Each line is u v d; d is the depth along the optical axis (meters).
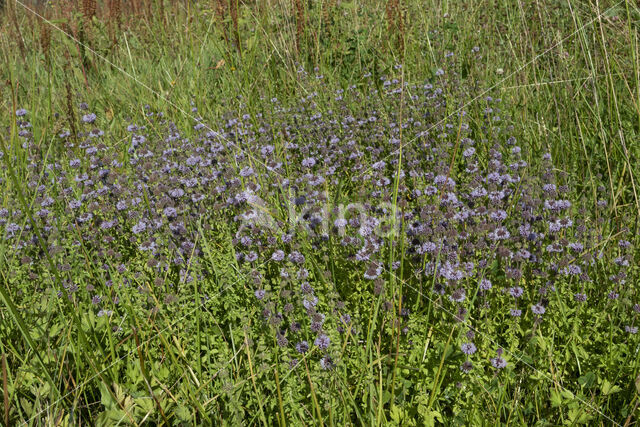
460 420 2.15
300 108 4.74
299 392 2.26
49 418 2.02
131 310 2.42
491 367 2.34
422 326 2.48
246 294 2.62
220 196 3.39
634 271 2.68
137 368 2.33
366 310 2.62
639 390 2.03
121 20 7.14
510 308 2.58
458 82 4.84
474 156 3.98
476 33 5.66
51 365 2.33
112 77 5.94
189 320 2.58
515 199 3.14
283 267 2.72
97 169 3.60
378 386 2.25
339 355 2.18
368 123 4.44
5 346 2.45
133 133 4.15
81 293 2.73
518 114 4.48
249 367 2.28
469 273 2.62
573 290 2.77
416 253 2.76
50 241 2.76
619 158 3.64
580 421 2.08
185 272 2.70
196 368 2.36
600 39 4.38
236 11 5.84
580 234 2.87
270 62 5.98
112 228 3.15
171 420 2.17
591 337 2.56
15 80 5.43
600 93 4.07
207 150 3.94
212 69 6.00
